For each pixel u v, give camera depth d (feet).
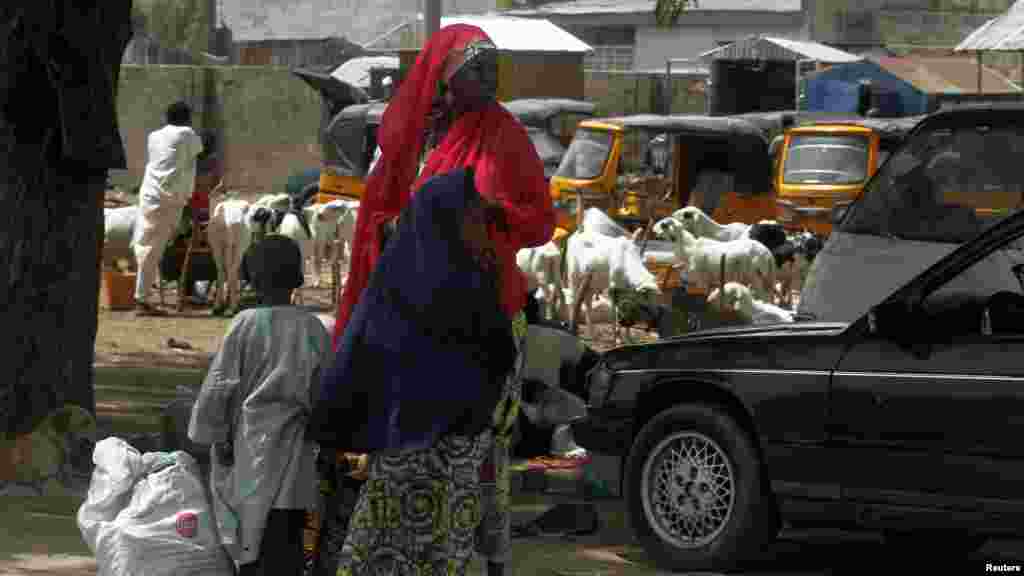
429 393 19.83
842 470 28.96
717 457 30.71
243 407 21.88
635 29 233.76
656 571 30.73
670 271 78.48
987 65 170.71
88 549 28.81
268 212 78.84
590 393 33.35
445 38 21.50
